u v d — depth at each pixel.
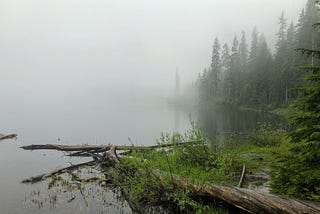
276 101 63.03
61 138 25.58
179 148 11.27
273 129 23.92
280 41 84.19
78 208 9.25
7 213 8.84
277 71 66.19
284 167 7.42
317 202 6.57
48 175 13.20
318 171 6.44
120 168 11.90
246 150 16.64
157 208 9.03
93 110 62.88
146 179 9.16
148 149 12.14
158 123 38.44
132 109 70.44
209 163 11.18
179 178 8.82
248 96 75.00
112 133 28.92
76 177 13.03
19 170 14.44
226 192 7.75
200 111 65.44
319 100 6.91
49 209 9.16
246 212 7.77
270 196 6.95
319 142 6.68
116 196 10.41
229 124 36.19
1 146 21.25
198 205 8.13
